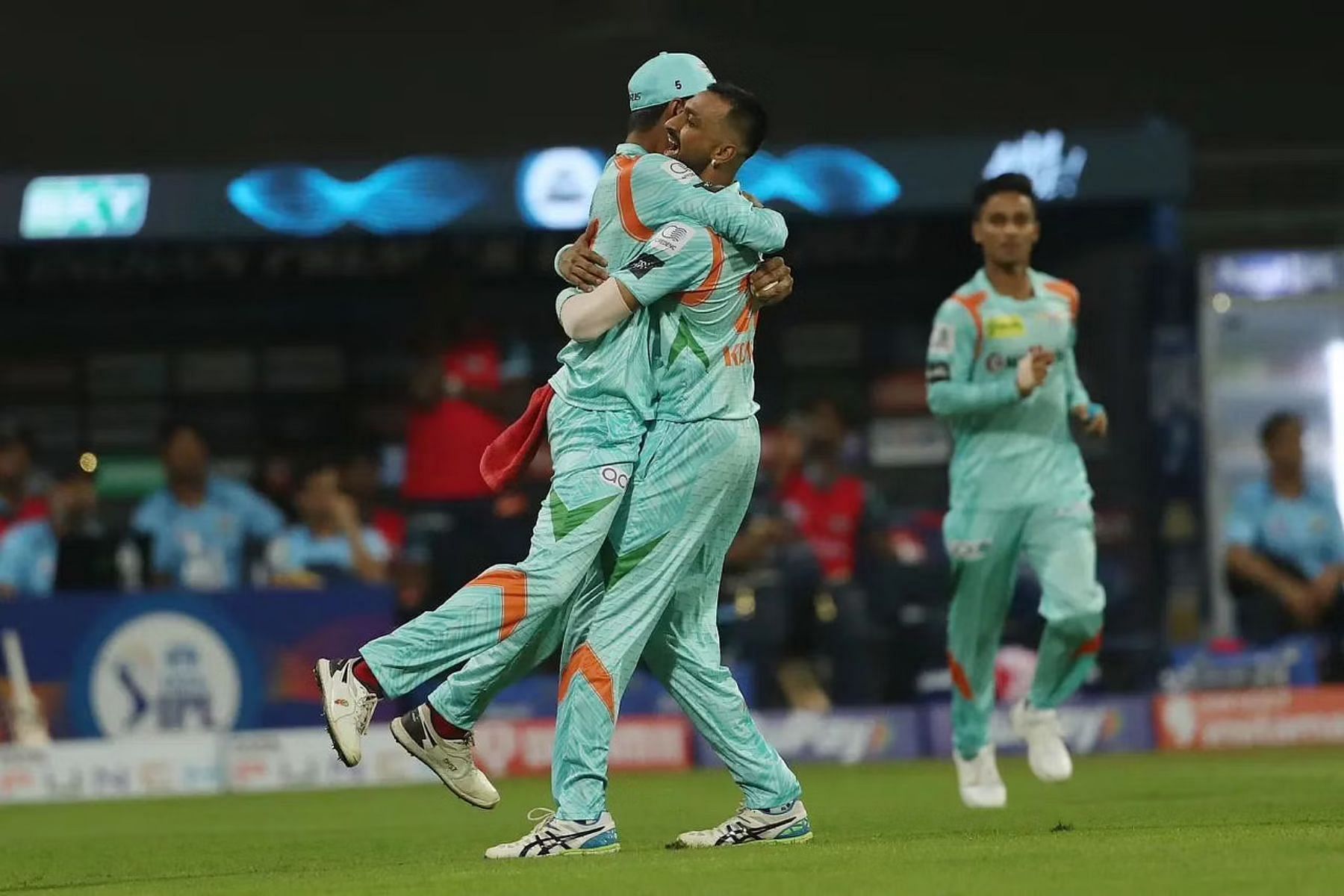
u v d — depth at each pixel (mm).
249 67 58406
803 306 58469
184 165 54594
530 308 59000
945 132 56656
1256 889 16875
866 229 57938
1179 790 32562
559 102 57281
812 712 45938
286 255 58625
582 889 17719
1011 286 29500
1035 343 29297
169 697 44094
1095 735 46438
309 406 59812
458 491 50125
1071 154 52188
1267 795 30672
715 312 21594
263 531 50219
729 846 22141
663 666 22438
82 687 43906
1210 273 55188
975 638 29859
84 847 29094
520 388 54594
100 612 44000
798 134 56250
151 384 59625
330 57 58719
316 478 49094
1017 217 29219
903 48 59188
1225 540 54156
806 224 57875
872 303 58438
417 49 59094
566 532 21328
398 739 21797
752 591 48000
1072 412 30359
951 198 52375
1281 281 55062
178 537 49156
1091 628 29438
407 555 50625
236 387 59812
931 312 58531
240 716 44219
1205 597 54531
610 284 21281
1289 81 60250
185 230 52969
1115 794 31891
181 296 59281
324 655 44562
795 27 58938
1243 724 46906
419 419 50719
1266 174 59250
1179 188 52062
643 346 21609
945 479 58312
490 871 19688
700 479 21594
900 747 46062
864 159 52500
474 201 52719
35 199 52906
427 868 20922
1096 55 59875
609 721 21656
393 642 21141
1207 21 60844
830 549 49125
